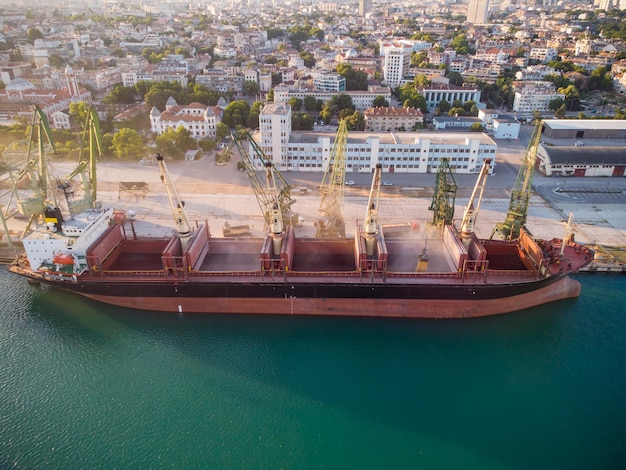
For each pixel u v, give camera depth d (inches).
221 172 6368.1
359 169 6441.9
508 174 6441.9
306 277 3612.2
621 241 4633.4
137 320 3654.0
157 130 7687.0
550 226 4918.8
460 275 3560.5
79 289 3695.9
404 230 4655.5
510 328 3565.5
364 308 3651.6
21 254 4173.2
